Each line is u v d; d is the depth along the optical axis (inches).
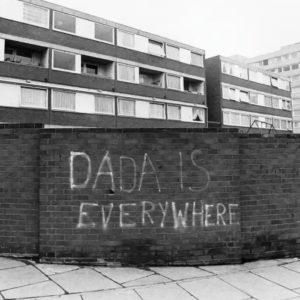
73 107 1024.2
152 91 1247.5
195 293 174.2
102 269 210.7
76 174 222.4
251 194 239.1
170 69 1315.2
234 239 227.0
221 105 1555.1
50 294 169.5
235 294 173.8
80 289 176.7
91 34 1083.9
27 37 938.7
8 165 231.5
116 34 1155.9
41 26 969.5
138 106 1198.3
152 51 1268.5
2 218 230.1
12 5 919.0
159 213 222.5
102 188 221.8
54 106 982.4
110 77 1130.0
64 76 1005.2
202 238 224.2
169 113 1304.1
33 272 201.6
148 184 223.3
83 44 1060.5
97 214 220.5
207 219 225.5
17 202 229.3
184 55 1375.5
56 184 221.9
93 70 1156.5
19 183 229.8
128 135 224.8
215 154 228.8
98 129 224.5
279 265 224.2
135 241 220.2
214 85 1588.3
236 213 228.1
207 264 223.3
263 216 239.9
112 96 1127.0
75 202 221.0
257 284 188.1
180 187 224.7
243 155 240.8
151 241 220.8
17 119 902.4
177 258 221.5
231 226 227.1
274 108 1889.8
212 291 177.2
